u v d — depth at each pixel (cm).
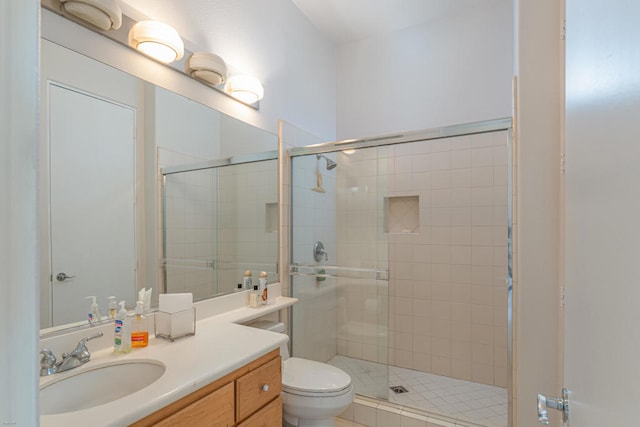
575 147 66
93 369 113
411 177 296
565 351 80
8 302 30
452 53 288
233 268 201
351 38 323
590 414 50
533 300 165
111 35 139
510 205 191
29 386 32
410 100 305
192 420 104
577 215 64
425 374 284
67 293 122
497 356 263
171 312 144
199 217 180
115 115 141
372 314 261
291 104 263
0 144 30
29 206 32
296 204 258
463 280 276
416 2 272
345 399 176
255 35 225
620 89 38
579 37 62
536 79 167
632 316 34
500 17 271
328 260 276
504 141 263
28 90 32
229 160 201
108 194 138
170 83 165
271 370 138
